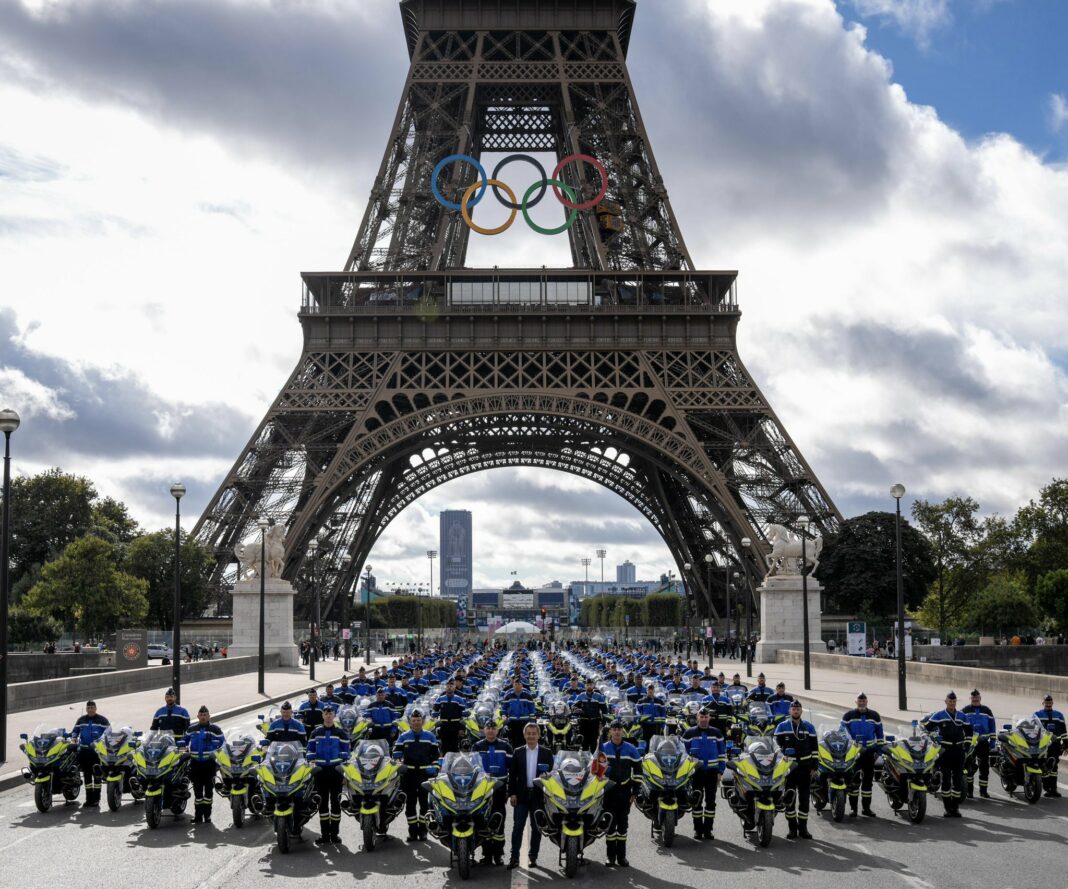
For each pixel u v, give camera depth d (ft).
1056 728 112.78
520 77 410.31
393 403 382.22
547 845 90.94
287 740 99.30
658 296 394.93
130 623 453.58
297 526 360.69
